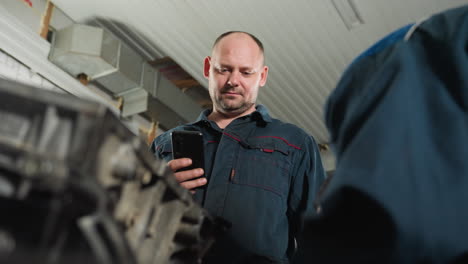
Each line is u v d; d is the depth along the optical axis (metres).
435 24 0.63
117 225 0.52
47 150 0.50
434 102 0.55
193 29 4.42
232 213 1.49
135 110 4.67
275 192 1.54
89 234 0.49
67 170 0.47
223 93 1.78
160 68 5.23
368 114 0.58
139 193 0.68
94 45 3.97
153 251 0.71
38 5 3.98
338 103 0.69
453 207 0.48
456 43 0.57
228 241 1.43
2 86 0.54
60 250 0.50
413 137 0.52
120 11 4.27
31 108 0.54
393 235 0.48
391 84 0.57
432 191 0.49
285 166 1.62
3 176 0.49
